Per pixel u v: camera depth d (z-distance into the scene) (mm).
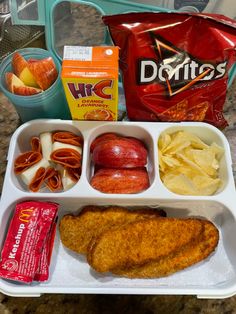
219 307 269
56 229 283
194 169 288
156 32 263
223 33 261
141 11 291
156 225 267
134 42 266
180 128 301
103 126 296
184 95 289
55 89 291
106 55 249
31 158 292
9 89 291
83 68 244
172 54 270
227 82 303
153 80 281
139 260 258
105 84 249
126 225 268
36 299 270
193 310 269
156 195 271
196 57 270
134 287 251
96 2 294
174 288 248
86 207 281
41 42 358
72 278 266
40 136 302
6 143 329
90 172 298
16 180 285
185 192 277
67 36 338
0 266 252
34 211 268
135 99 294
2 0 342
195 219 274
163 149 296
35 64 286
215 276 267
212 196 272
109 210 278
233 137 328
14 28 347
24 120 320
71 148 292
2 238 266
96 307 268
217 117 312
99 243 260
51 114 309
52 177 291
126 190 275
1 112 340
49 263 268
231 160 297
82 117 292
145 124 298
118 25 264
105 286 255
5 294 261
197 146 300
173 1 291
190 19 259
